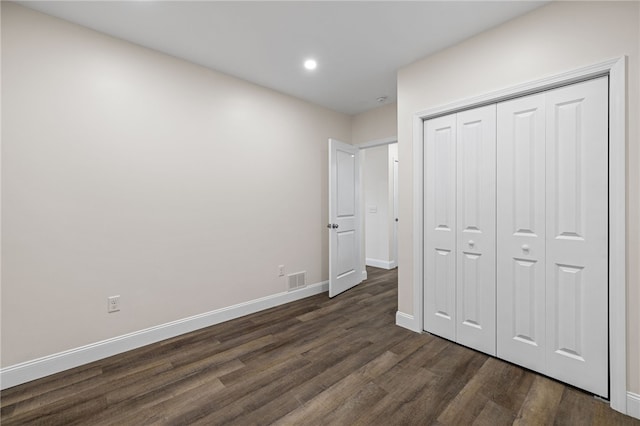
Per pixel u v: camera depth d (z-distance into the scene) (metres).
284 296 3.35
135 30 2.13
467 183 2.26
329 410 1.60
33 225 1.89
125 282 2.25
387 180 5.35
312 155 3.66
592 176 1.70
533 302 1.94
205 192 2.70
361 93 3.36
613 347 1.60
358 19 2.02
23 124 1.85
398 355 2.18
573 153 1.77
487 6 1.87
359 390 1.77
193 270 2.62
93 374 1.94
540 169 1.90
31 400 1.68
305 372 1.96
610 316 1.62
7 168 1.80
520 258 1.99
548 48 1.83
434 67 2.44
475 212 2.21
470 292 2.26
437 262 2.47
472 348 2.25
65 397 1.71
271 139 3.22
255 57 2.54
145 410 1.60
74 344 2.04
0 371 1.77
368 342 2.39
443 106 2.36
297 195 3.50
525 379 1.86
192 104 2.62
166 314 2.46
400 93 2.70
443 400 1.67
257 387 1.80
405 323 2.67
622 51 1.58
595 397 1.68
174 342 2.40
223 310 2.82
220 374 1.94
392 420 1.52
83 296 2.07
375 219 5.56
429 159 2.51
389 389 1.78
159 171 2.42
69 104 2.01
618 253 1.58
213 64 2.66
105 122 2.16
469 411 1.58
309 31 2.16
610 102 1.61
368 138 3.97
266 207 3.18
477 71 2.17
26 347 1.87
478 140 2.19
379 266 5.48
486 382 1.84
